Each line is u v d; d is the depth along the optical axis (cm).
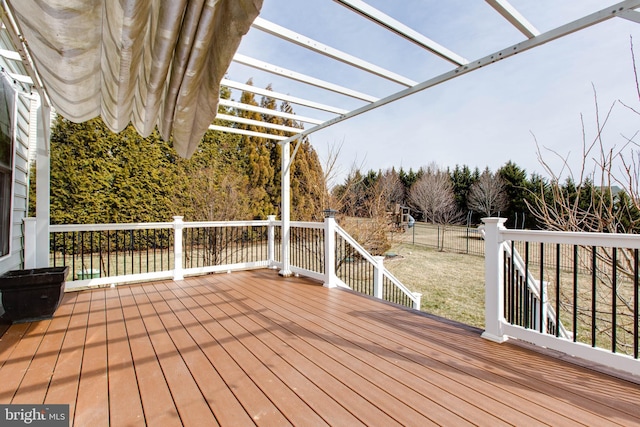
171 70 159
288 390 183
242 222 539
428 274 803
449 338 262
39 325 288
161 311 330
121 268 671
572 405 167
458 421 154
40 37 133
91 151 697
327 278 434
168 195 781
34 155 626
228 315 319
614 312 208
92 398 176
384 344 250
